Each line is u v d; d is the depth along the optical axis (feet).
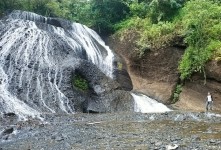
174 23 94.22
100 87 76.13
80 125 50.72
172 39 90.12
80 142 38.68
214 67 77.36
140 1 115.75
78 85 74.74
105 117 60.29
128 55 98.99
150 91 89.66
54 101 68.74
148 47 93.45
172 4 98.89
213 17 85.71
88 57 92.27
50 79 72.74
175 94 85.51
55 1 124.88
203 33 83.25
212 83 78.13
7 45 76.43
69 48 85.40
